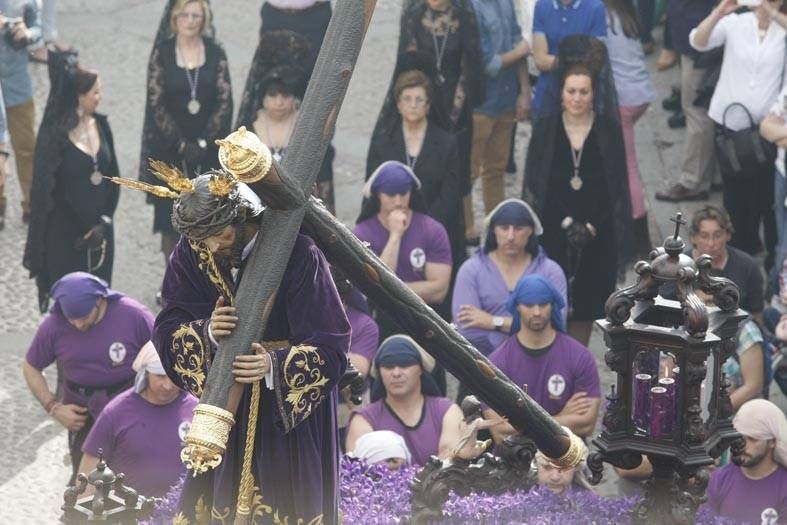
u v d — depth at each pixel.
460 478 16.02
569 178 37.22
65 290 30.83
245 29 54.50
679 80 49.78
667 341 14.14
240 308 11.87
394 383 28.33
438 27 41.69
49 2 46.97
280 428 13.00
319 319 12.85
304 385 12.82
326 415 13.66
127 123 49.72
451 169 38.09
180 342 13.02
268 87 39.59
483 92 42.44
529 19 42.91
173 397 27.19
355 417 28.72
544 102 37.41
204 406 11.71
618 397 14.48
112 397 31.16
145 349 27.16
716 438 14.52
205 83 40.31
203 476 13.53
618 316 14.24
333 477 13.81
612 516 15.66
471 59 41.91
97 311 31.06
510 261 34.09
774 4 39.78
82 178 37.50
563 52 37.16
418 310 13.04
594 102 37.09
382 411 28.62
